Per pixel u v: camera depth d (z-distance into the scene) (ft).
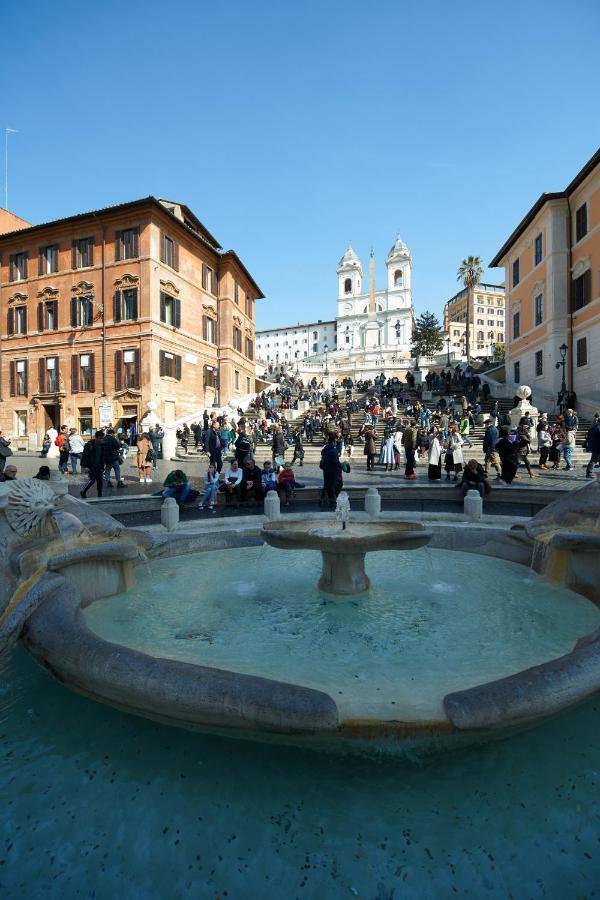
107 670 9.33
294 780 8.44
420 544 15.62
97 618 14.40
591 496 17.34
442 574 18.71
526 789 8.25
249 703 8.30
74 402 106.73
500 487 38.45
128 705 9.51
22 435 112.98
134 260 100.78
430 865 6.96
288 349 432.25
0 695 11.16
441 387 128.77
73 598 12.84
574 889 6.70
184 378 111.65
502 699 8.41
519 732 9.33
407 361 216.74
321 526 19.62
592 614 14.66
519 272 115.75
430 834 7.45
